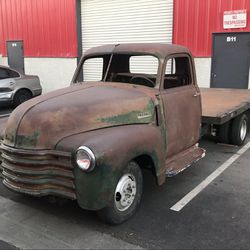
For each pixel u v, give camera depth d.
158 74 4.59
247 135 8.20
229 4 11.02
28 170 3.76
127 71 5.38
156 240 3.70
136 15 13.59
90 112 3.93
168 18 12.78
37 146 3.74
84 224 4.00
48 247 3.57
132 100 4.26
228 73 11.43
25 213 4.26
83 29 15.25
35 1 16.20
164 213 4.29
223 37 11.30
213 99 7.95
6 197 4.71
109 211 3.78
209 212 4.32
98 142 3.55
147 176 5.46
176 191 4.95
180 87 4.99
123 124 4.11
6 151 3.93
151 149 4.07
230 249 3.55
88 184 3.50
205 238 3.74
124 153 3.66
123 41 14.18
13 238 3.73
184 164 4.79
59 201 3.97
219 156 6.61
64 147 3.62
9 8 17.34
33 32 16.61
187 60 5.18
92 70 5.65
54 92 4.41
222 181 5.35
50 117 3.80
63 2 15.25
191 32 11.86
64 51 15.64
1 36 18.06
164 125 4.56
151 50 4.70
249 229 3.93
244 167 6.00
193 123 5.30
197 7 11.62
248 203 4.59
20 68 17.58
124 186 3.87
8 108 12.12
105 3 14.33
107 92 4.36
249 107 7.44
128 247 3.57
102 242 3.65
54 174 3.69
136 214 4.24
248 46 10.93
